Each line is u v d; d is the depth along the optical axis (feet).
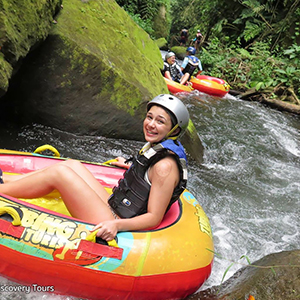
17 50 10.18
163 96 6.41
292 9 33.65
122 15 19.53
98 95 13.65
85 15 14.89
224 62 32.89
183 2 65.16
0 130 12.65
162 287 6.15
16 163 8.32
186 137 14.21
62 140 13.25
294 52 31.65
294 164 15.72
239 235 9.70
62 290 5.94
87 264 5.76
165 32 55.93
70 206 6.50
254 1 36.35
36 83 13.19
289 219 10.98
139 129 14.42
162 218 6.82
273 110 25.46
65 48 13.00
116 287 5.91
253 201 11.79
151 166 6.34
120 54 15.03
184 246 6.45
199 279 6.55
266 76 28.96
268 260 7.79
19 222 5.77
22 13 10.61
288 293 6.40
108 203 6.88
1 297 5.90
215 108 21.77
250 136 17.79
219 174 13.56
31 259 5.71
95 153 12.93
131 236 6.11
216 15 41.98
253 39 37.60
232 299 6.36
